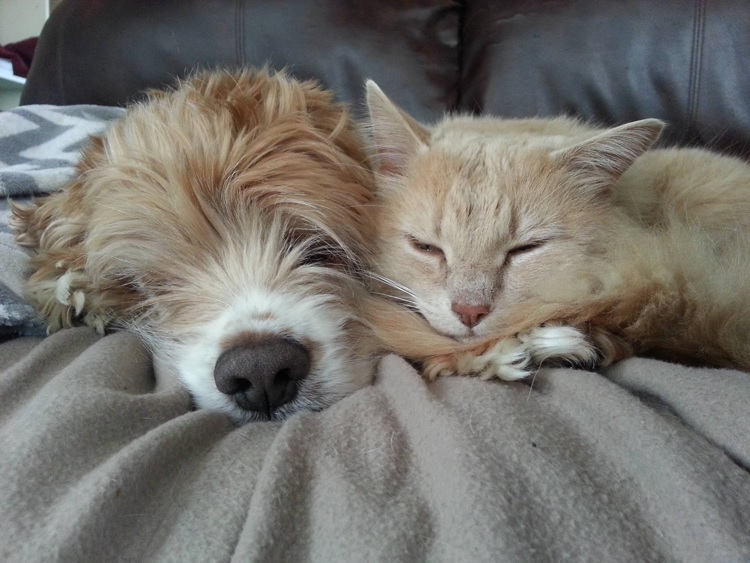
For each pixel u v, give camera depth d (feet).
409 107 1.46
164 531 0.41
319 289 0.76
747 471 0.43
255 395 0.65
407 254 0.87
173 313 0.76
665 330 0.60
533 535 0.39
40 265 0.84
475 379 0.59
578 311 0.64
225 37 1.50
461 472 0.42
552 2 1.37
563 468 0.44
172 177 0.77
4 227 0.95
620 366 0.59
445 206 0.83
